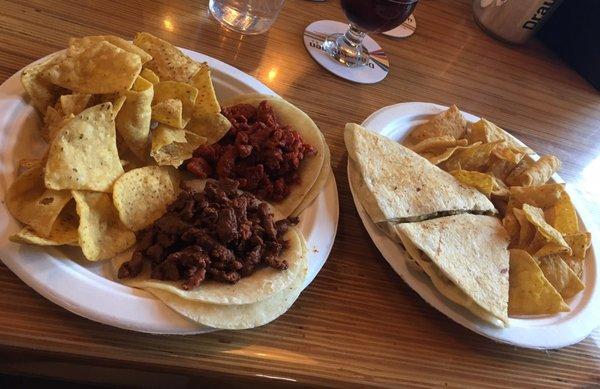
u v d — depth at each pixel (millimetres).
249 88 450
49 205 300
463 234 413
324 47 561
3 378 399
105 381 310
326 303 361
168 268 319
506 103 654
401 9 483
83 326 288
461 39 716
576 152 643
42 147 353
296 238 367
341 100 521
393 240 392
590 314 421
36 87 345
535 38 813
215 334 313
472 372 370
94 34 440
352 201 435
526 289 403
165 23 489
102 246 321
